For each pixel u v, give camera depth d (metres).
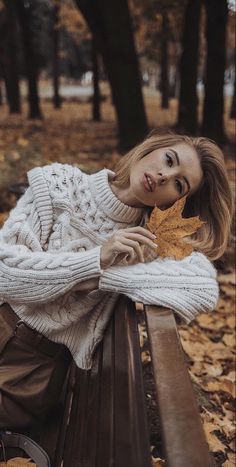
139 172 1.85
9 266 1.75
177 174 1.82
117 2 9.94
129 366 1.33
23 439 1.89
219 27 12.01
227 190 1.94
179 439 0.93
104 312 1.83
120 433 1.27
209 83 12.30
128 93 10.59
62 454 1.95
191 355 3.90
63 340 1.92
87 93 47.66
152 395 2.91
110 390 1.46
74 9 23.38
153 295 1.62
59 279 1.69
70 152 10.62
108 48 10.38
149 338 1.33
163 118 21.78
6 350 1.96
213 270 1.77
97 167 7.26
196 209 1.96
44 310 1.88
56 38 29.64
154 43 25.81
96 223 1.90
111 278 1.68
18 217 1.84
